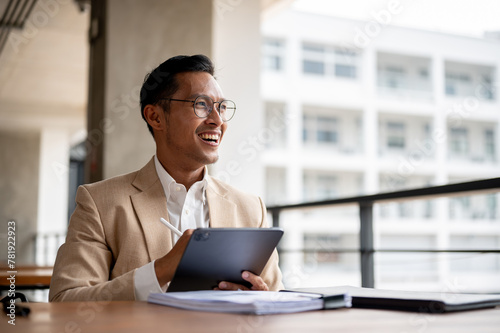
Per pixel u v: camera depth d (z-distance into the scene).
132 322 0.64
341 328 0.61
